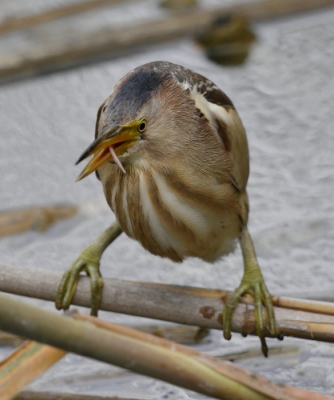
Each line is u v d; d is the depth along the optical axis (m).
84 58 10.08
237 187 5.23
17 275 5.16
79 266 5.20
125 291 5.07
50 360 4.10
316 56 9.98
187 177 4.91
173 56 10.22
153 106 4.69
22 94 9.68
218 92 5.38
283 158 8.34
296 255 7.09
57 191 8.12
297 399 3.88
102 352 3.61
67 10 11.19
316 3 10.73
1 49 10.67
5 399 4.06
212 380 3.79
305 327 4.77
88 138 8.87
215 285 6.87
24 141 8.88
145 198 4.94
